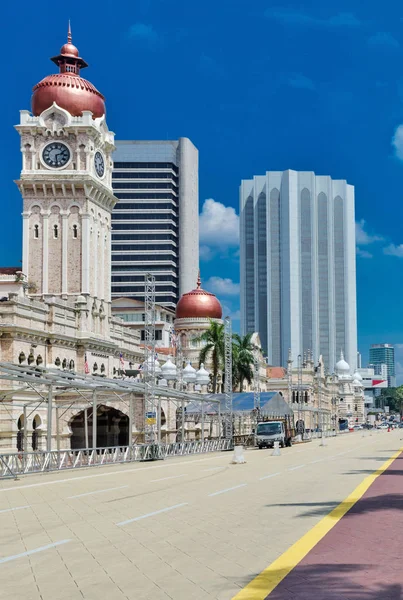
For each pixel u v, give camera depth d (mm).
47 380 49531
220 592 12398
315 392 189250
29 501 28547
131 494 30578
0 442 63125
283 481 35969
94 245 88250
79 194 86250
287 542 17266
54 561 15539
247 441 99125
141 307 157250
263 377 153875
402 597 11719
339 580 12914
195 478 39562
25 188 86500
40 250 86125
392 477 36969
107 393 72438
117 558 15711
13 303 65375
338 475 39219
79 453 51031
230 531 19250
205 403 91812
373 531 18438
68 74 89750
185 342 127500
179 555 15906
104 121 90750
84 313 80438
